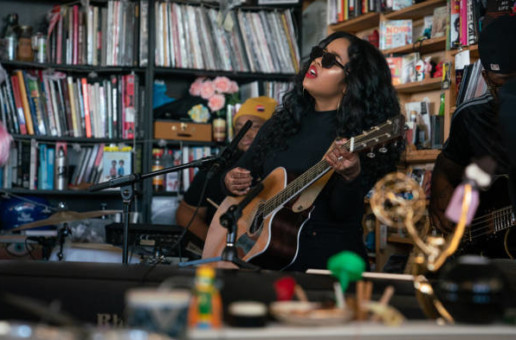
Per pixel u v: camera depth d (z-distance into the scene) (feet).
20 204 13.47
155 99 14.84
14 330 2.90
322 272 4.82
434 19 11.51
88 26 14.25
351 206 6.51
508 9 9.45
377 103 6.90
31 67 14.19
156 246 10.96
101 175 14.34
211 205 10.92
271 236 6.72
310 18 14.88
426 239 4.19
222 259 5.54
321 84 6.94
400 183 3.94
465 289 3.13
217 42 14.82
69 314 4.51
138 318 2.86
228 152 7.30
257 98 12.02
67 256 10.86
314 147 7.03
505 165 6.93
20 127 13.98
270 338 2.82
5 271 4.69
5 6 14.87
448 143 7.76
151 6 14.46
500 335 3.01
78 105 14.30
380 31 12.48
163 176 14.42
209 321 2.96
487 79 6.53
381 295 4.11
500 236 7.41
